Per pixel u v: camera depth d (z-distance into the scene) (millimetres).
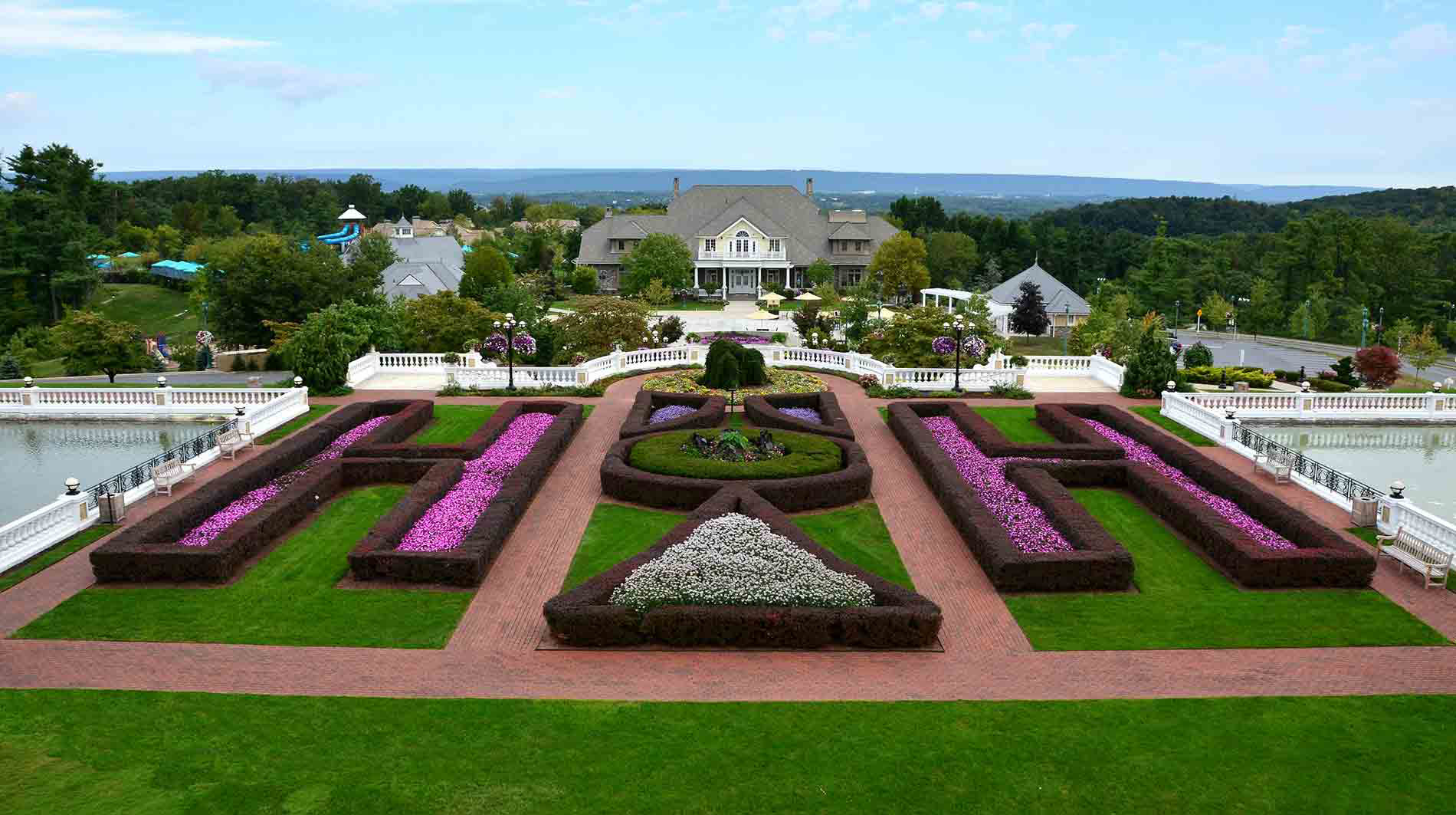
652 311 86688
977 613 21562
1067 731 16438
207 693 17609
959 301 87688
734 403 41469
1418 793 14641
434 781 14898
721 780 14969
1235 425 36406
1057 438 37812
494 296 71812
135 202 156500
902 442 36188
